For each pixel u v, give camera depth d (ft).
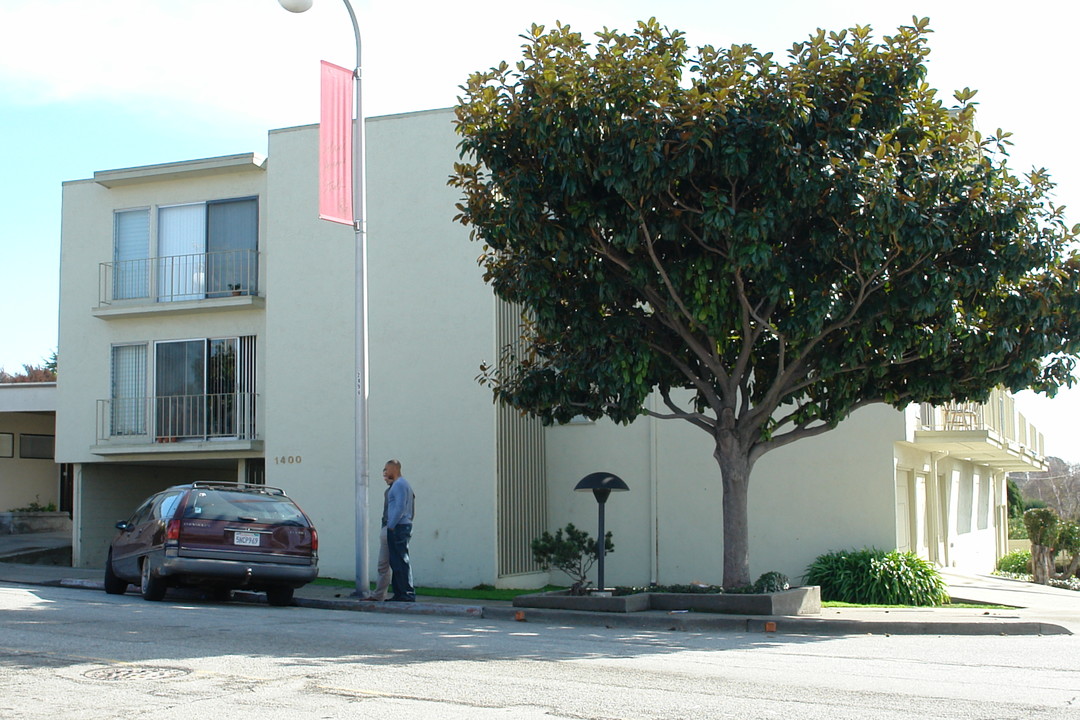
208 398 69.97
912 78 40.09
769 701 23.18
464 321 59.52
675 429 62.34
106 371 72.59
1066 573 81.76
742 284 40.34
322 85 48.75
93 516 73.31
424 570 58.49
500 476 58.54
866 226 37.73
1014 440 79.71
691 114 38.19
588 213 39.68
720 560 60.64
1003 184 40.86
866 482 58.18
